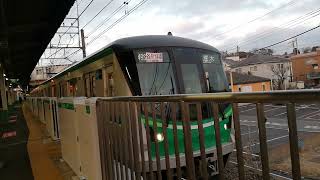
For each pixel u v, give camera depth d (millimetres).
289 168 1969
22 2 11977
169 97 2713
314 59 58281
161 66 7645
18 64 30266
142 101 3166
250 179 2340
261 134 1884
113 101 3955
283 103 1744
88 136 5387
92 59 9477
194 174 2527
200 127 2416
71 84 12664
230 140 6660
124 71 7445
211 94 2238
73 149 6996
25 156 9625
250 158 2295
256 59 62938
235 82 45844
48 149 10516
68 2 11094
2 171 7871
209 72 8242
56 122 12211
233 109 2066
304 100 1594
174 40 8133
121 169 3779
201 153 2438
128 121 3547
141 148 3244
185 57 7941
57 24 14242
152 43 7781
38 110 22859
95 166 4977
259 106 1884
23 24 14953
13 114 34406
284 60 60875
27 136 14891
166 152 2898
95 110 4879
